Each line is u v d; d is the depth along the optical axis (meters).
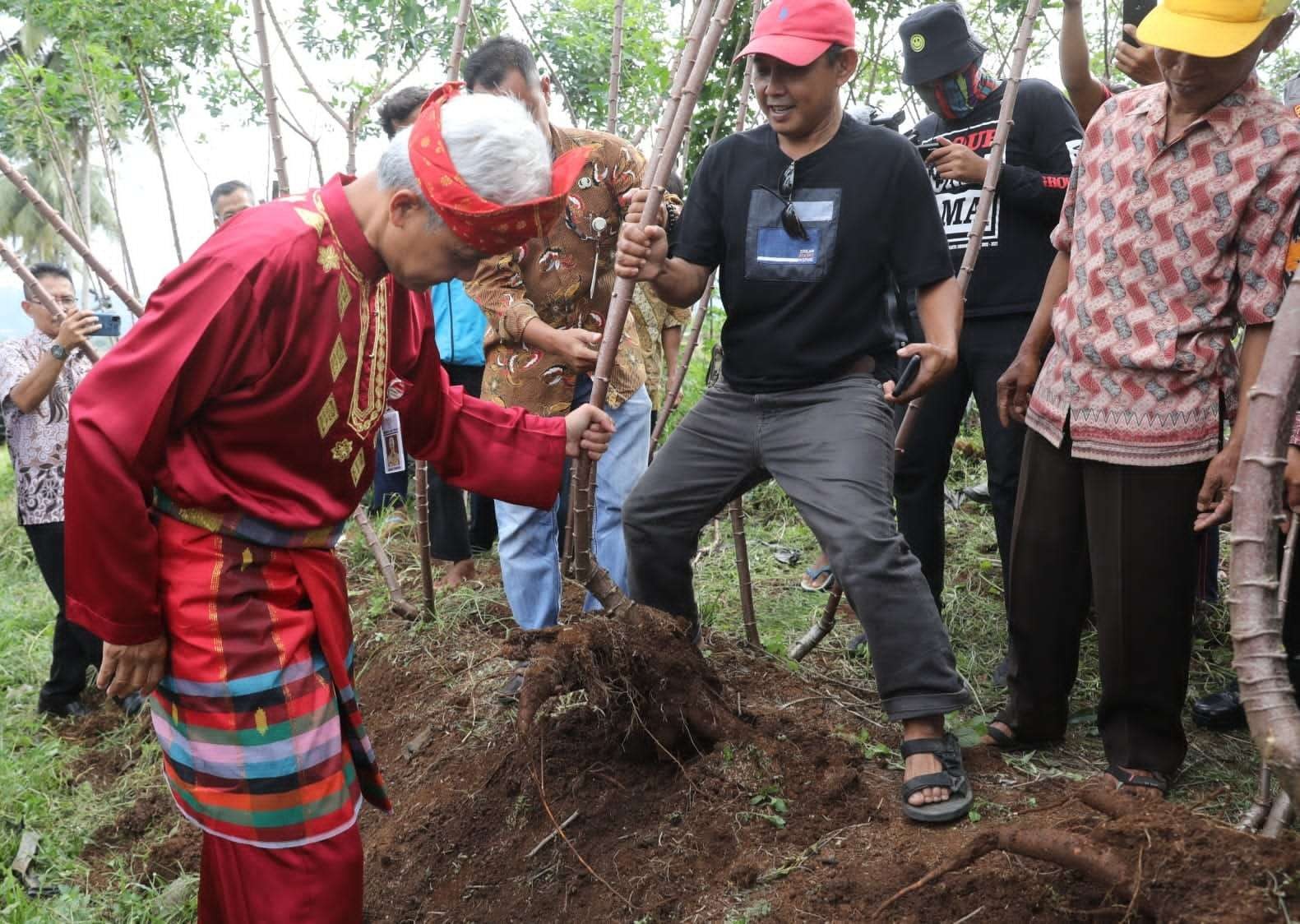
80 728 4.78
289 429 2.11
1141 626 2.72
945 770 2.73
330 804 2.18
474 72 3.30
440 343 4.92
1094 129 2.82
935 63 3.55
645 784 3.00
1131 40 3.23
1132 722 2.83
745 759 2.91
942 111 3.67
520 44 3.31
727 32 5.19
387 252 2.12
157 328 1.97
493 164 2.01
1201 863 1.95
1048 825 2.21
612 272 3.59
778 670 3.70
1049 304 3.06
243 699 2.11
